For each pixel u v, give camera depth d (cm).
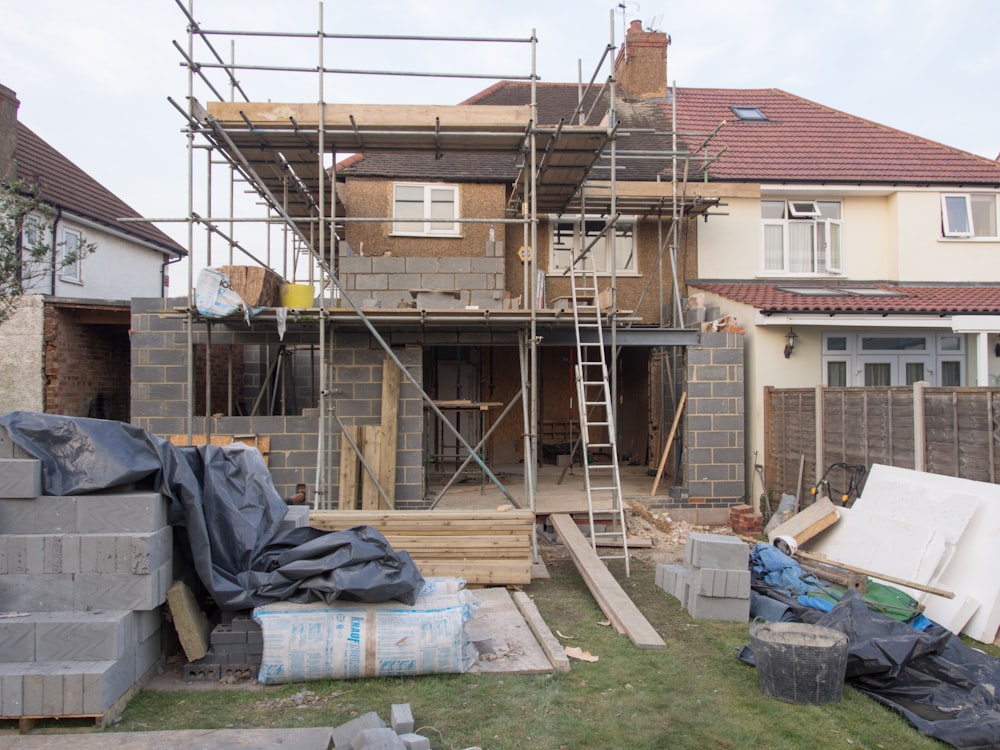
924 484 746
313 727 461
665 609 730
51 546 488
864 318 1153
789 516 1009
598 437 1614
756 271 1457
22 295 1123
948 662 529
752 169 1482
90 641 470
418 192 1372
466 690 527
